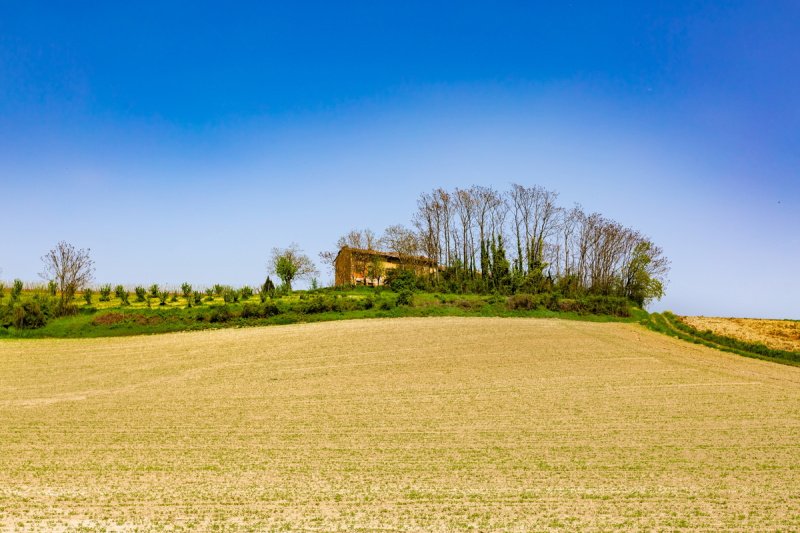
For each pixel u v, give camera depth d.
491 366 34.78
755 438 21.91
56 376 32.84
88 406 26.97
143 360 36.69
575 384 30.61
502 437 22.09
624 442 21.47
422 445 21.17
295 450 20.67
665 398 27.83
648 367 34.66
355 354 38.00
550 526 14.84
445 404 26.92
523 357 37.16
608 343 42.34
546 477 18.06
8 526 14.73
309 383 31.12
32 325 45.12
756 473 18.39
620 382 31.03
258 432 22.88
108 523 14.97
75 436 22.39
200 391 29.67
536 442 21.48
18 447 21.03
